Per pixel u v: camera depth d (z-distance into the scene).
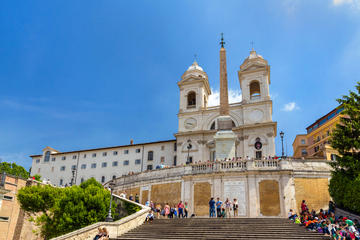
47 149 68.56
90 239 18.41
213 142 50.03
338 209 24.41
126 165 60.56
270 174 28.88
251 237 17.23
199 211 29.70
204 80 57.91
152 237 18.39
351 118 26.33
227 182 29.66
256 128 49.44
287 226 19.31
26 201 28.08
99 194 24.62
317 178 29.08
